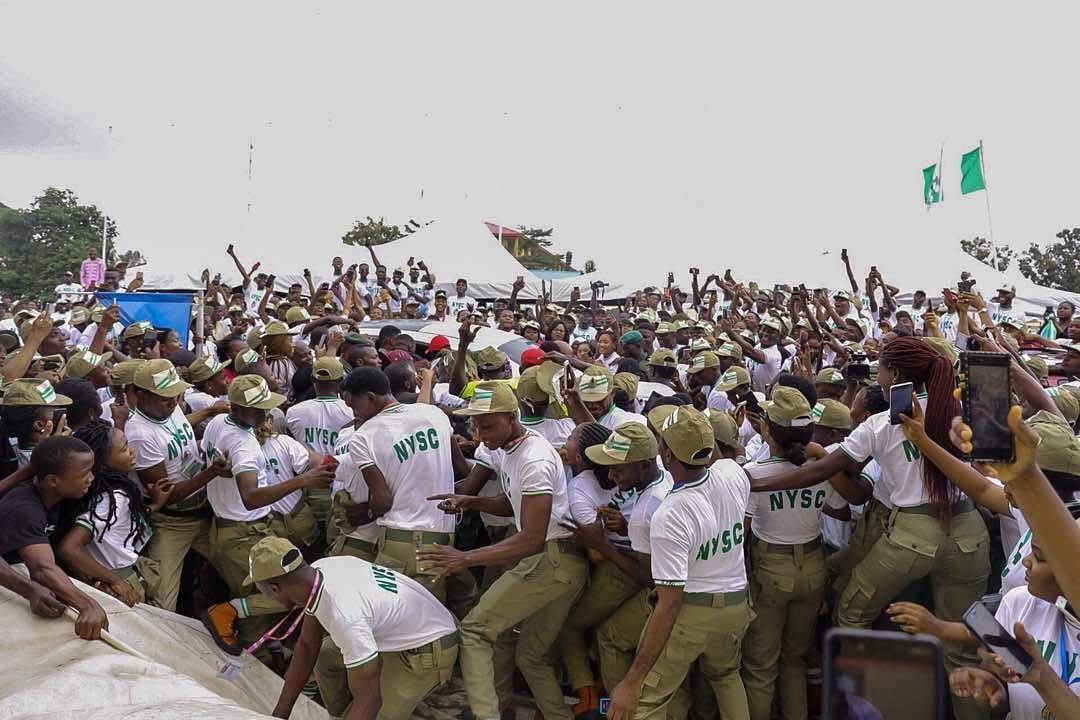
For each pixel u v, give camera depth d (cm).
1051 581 296
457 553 444
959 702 427
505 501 491
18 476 435
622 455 444
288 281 2219
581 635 527
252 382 532
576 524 470
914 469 464
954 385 463
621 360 886
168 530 555
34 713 330
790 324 1484
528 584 473
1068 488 348
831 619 532
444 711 552
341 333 855
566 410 593
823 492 497
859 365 741
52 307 1778
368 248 2302
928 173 2295
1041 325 1400
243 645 524
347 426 617
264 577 396
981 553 473
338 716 501
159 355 902
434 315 1705
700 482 421
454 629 448
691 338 1336
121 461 484
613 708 409
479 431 467
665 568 411
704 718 522
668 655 434
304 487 538
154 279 2184
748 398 682
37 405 505
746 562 534
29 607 396
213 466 523
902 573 468
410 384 630
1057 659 308
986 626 277
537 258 3944
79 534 462
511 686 544
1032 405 477
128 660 375
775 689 535
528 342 1040
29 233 3484
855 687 155
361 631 398
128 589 473
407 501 496
